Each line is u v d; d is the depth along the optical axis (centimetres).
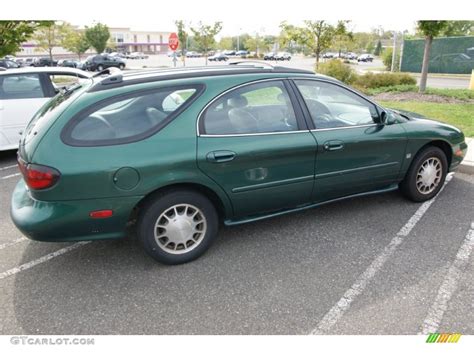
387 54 3120
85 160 261
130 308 262
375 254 321
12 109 591
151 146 276
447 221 376
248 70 329
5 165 596
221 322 248
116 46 7712
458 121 783
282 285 283
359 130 357
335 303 263
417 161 399
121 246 343
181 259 308
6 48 1033
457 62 2466
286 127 326
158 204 288
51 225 262
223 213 323
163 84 295
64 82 637
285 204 342
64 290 281
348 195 378
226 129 303
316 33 1384
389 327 241
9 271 306
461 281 283
